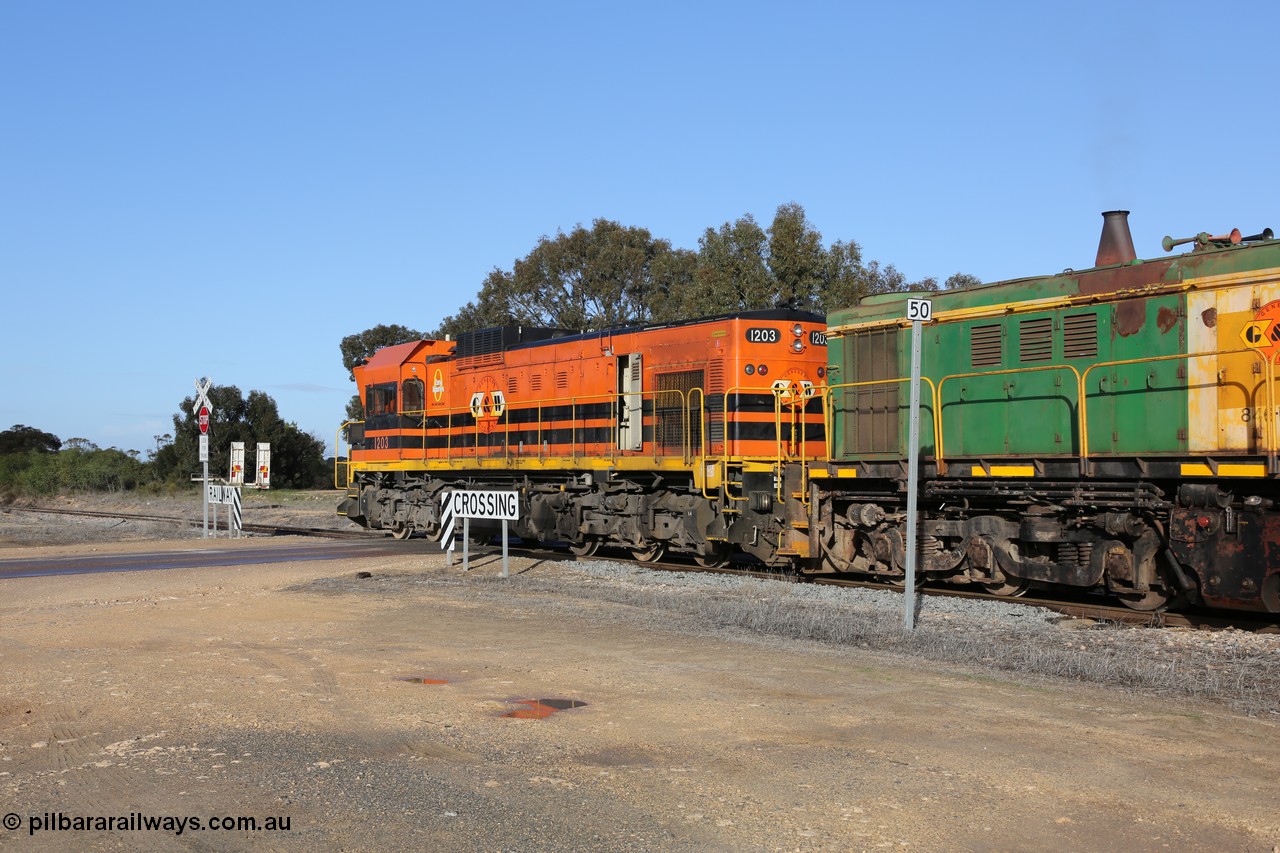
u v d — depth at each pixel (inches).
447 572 745.0
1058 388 535.2
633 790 254.5
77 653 439.2
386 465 1129.4
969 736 299.6
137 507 1969.7
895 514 608.4
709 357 742.5
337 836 226.8
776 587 620.4
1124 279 512.4
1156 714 324.2
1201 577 462.0
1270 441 441.7
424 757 283.0
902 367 609.0
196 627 508.4
